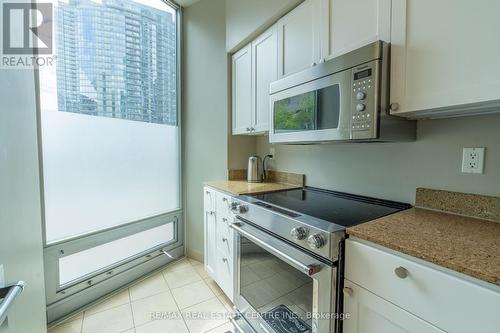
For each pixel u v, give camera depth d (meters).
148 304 1.88
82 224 1.87
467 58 0.81
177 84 2.66
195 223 2.68
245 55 2.08
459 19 0.82
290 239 1.12
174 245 2.66
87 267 1.91
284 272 1.21
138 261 2.27
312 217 1.10
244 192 1.72
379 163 1.42
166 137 2.58
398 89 0.99
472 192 1.07
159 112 2.49
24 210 0.95
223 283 1.91
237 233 1.59
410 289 0.75
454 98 0.84
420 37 0.92
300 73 1.39
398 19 0.98
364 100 1.04
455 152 1.11
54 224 1.69
